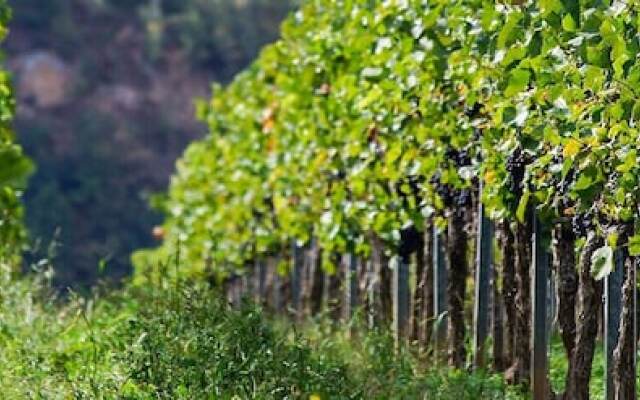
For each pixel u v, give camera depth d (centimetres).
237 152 5231
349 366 2833
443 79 2845
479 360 2930
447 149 2923
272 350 2619
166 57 18125
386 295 3528
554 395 2655
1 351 2856
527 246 2702
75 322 3028
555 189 2406
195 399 2380
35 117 17062
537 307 2628
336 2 3603
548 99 2269
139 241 16200
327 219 3684
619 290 2434
